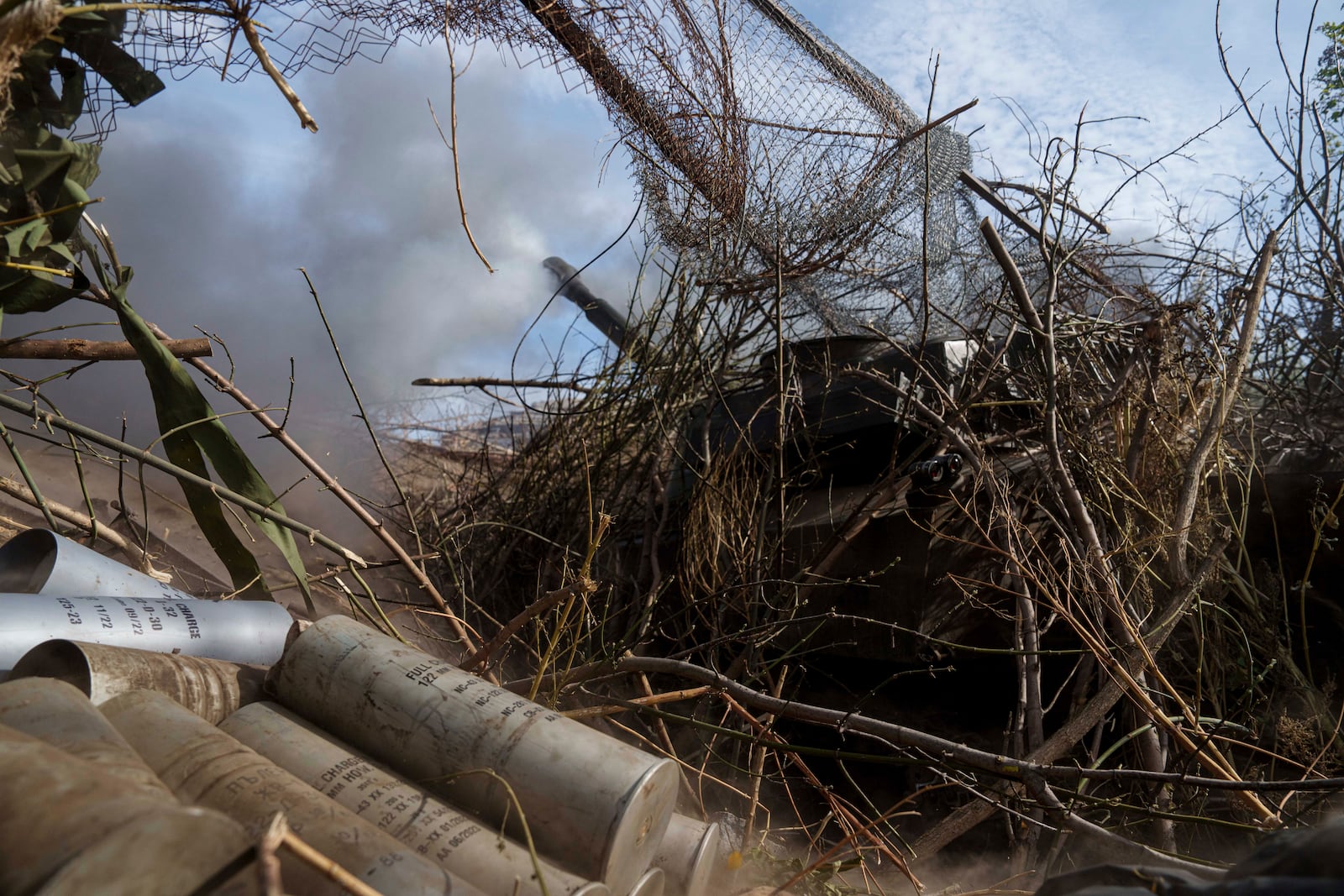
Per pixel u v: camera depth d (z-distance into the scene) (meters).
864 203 4.03
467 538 5.32
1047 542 3.54
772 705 2.60
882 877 2.93
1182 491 2.98
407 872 1.38
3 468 4.05
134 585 2.37
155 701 1.67
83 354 2.58
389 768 1.75
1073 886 1.46
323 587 3.76
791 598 3.72
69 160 2.02
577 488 5.13
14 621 1.88
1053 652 2.80
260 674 1.99
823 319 4.85
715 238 4.16
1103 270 4.57
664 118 3.50
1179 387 3.76
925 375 3.91
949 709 3.71
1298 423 4.14
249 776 1.52
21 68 1.92
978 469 3.26
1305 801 2.78
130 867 0.95
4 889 0.95
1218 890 1.21
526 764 1.64
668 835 1.96
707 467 4.33
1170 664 3.36
